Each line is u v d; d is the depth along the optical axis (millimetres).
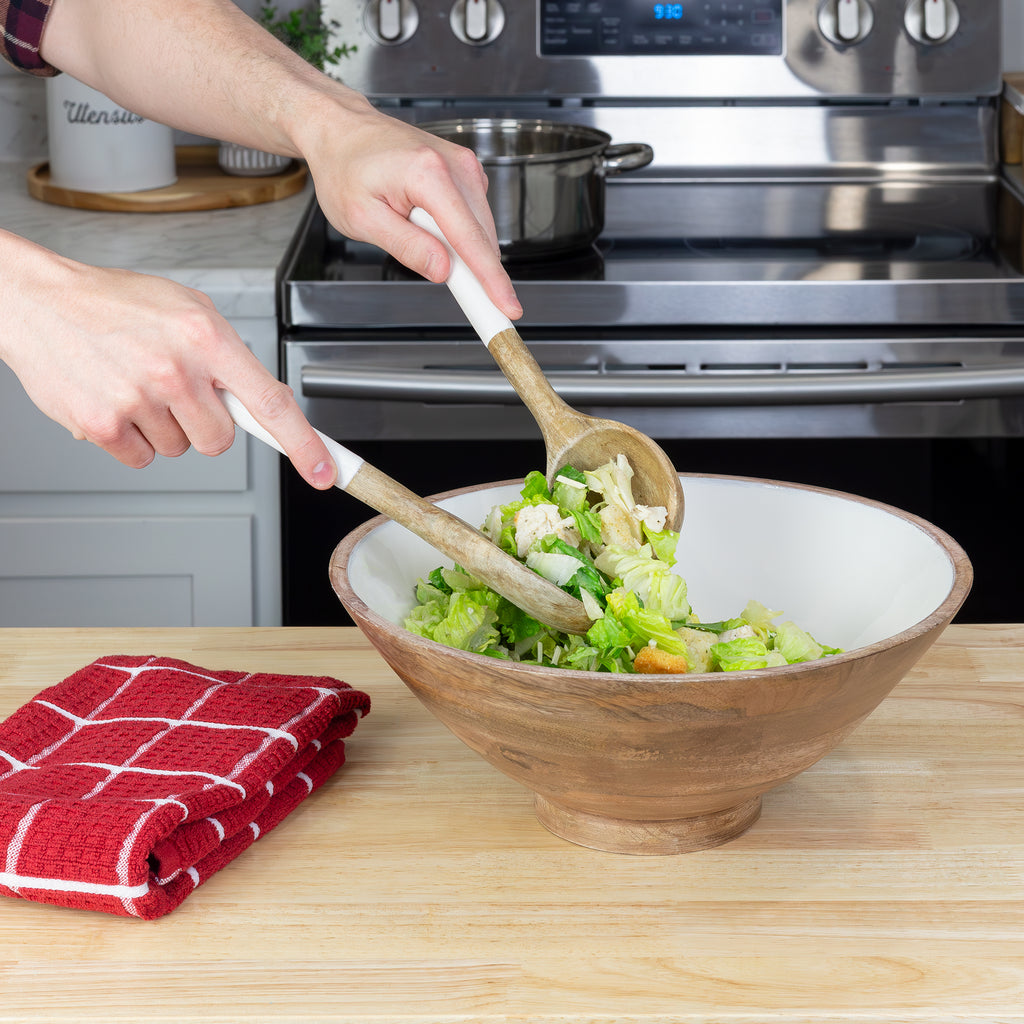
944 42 2041
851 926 676
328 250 1809
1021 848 743
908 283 1629
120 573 1768
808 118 2102
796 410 1666
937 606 737
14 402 1687
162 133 1968
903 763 831
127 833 675
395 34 2029
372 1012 616
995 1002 619
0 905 702
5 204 1956
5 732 814
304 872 728
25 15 1181
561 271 1698
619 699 615
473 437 1694
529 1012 615
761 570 891
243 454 1712
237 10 1130
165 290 715
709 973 641
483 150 1918
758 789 695
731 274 1675
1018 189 2004
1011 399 1660
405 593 807
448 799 805
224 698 835
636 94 2064
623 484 784
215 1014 615
